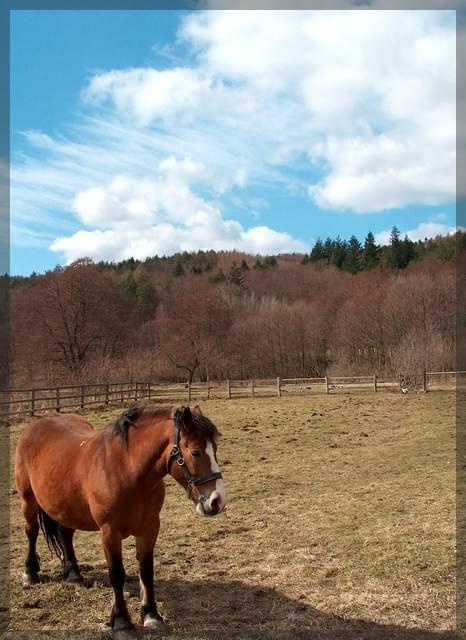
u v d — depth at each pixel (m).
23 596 4.73
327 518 6.90
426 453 10.92
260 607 4.46
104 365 28.31
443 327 38.03
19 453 5.09
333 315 49.38
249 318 50.75
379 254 72.75
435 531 6.11
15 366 31.34
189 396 24.39
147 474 4.08
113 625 3.98
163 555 5.75
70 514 4.48
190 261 104.12
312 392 26.91
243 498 8.05
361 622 4.14
